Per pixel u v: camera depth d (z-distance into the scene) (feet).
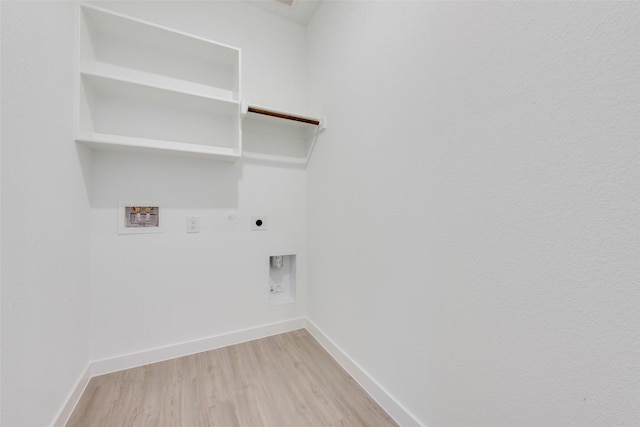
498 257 2.56
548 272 2.18
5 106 2.48
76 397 4.09
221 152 5.26
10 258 2.52
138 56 5.12
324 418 3.95
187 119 5.53
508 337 2.48
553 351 2.16
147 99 5.11
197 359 5.44
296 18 6.69
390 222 4.02
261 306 6.45
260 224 6.39
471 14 2.77
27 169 2.81
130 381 4.68
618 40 1.78
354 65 4.87
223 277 5.98
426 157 3.36
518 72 2.35
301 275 6.97
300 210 6.92
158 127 5.27
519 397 2.39
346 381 4.81
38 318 3.00
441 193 3.16
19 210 2.66
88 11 4.24
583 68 1.95
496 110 2.54
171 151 4.98
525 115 2.31
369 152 4.48
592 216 1.93
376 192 4.32
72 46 3.97
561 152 2.08
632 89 1.73
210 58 5.65
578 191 1.99
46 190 3.18
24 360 2.73
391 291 4.01
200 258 5.73
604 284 1.88
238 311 6.17
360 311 4.76
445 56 3.08
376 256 4.33
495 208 2.57
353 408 4.15
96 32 4.75
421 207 3.46
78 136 4.03
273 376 4.92
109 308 4.92
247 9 6.22
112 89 4.70
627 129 1.75
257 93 6.33
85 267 4.52
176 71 5.43
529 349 2.32
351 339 5.03
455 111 2.96
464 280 2.90
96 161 4.80
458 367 2.97
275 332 6.60
